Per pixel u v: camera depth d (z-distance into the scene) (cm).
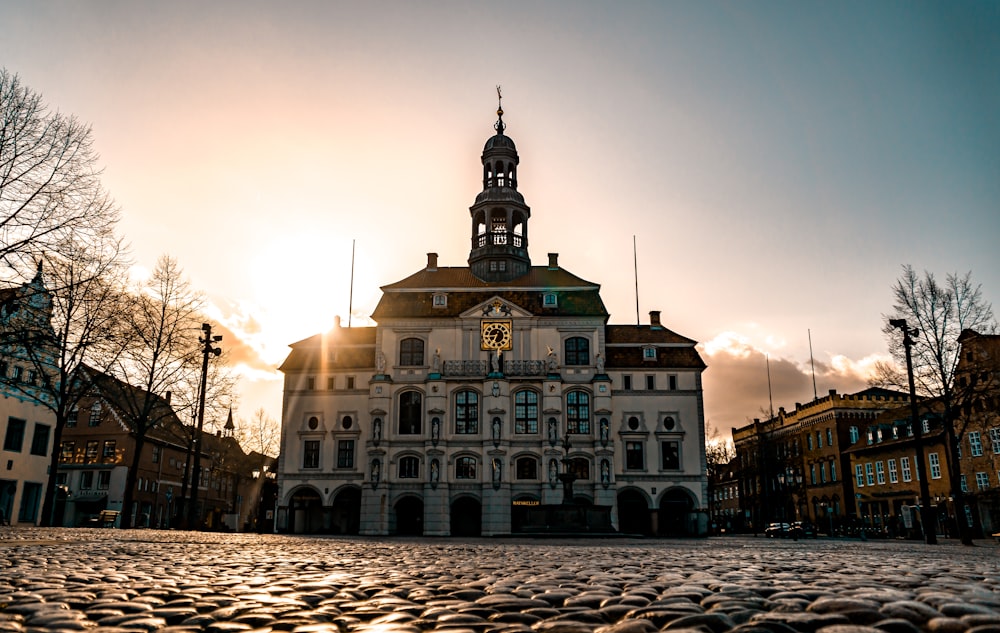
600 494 6241
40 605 563
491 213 7281
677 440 6506
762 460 10250
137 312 4466
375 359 6781
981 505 6247
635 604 588
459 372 6544
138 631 461
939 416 4172
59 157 2905
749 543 3544
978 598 589
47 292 3052
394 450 6431
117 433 7362
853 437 8938
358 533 6331
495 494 6234
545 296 6788
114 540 2053
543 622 498
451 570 1034
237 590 713
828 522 8988
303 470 6600
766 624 456
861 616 491
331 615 543
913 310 4166
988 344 4753
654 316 7075
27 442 5584
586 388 6506
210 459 9206
